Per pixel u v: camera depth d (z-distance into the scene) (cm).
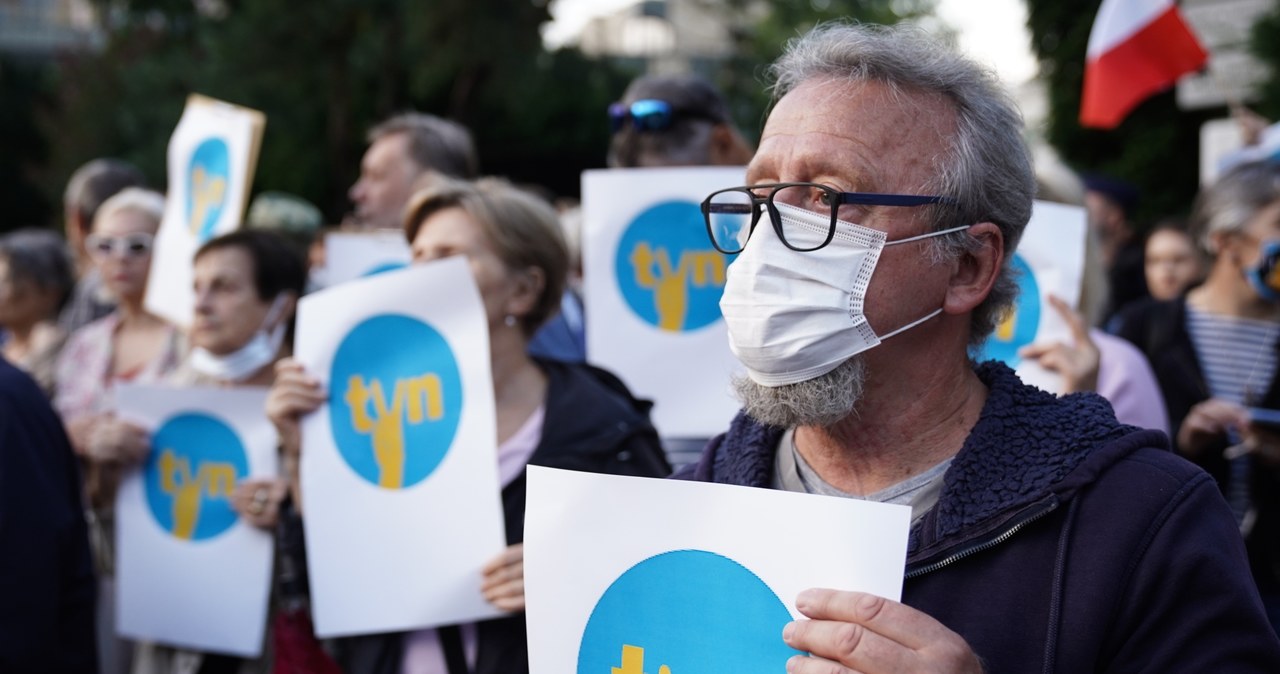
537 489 156
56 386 438
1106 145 1575
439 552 246
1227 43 929
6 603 268
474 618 242
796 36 167
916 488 154
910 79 150
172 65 2378
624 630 149
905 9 2319
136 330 430
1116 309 575
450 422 252
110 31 2695
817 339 147
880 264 147
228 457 316
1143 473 143
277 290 335
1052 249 280
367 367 259
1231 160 466
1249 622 136
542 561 154
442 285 257
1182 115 1510
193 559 312
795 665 128
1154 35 455
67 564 291
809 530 141
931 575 147
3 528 270
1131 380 292
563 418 258
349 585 249
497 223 269
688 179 338
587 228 342
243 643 304
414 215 281
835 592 130
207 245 335
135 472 323
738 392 159
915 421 155
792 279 149
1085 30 1533
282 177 2494
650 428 266
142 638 316
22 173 3812
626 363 336
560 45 2553
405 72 2414
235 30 2200
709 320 335
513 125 2641
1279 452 300
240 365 331
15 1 4631
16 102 3803
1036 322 277
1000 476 145
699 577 146
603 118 2667
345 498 253
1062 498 142
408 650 251
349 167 2461
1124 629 138
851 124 148
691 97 364
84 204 518
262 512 302
